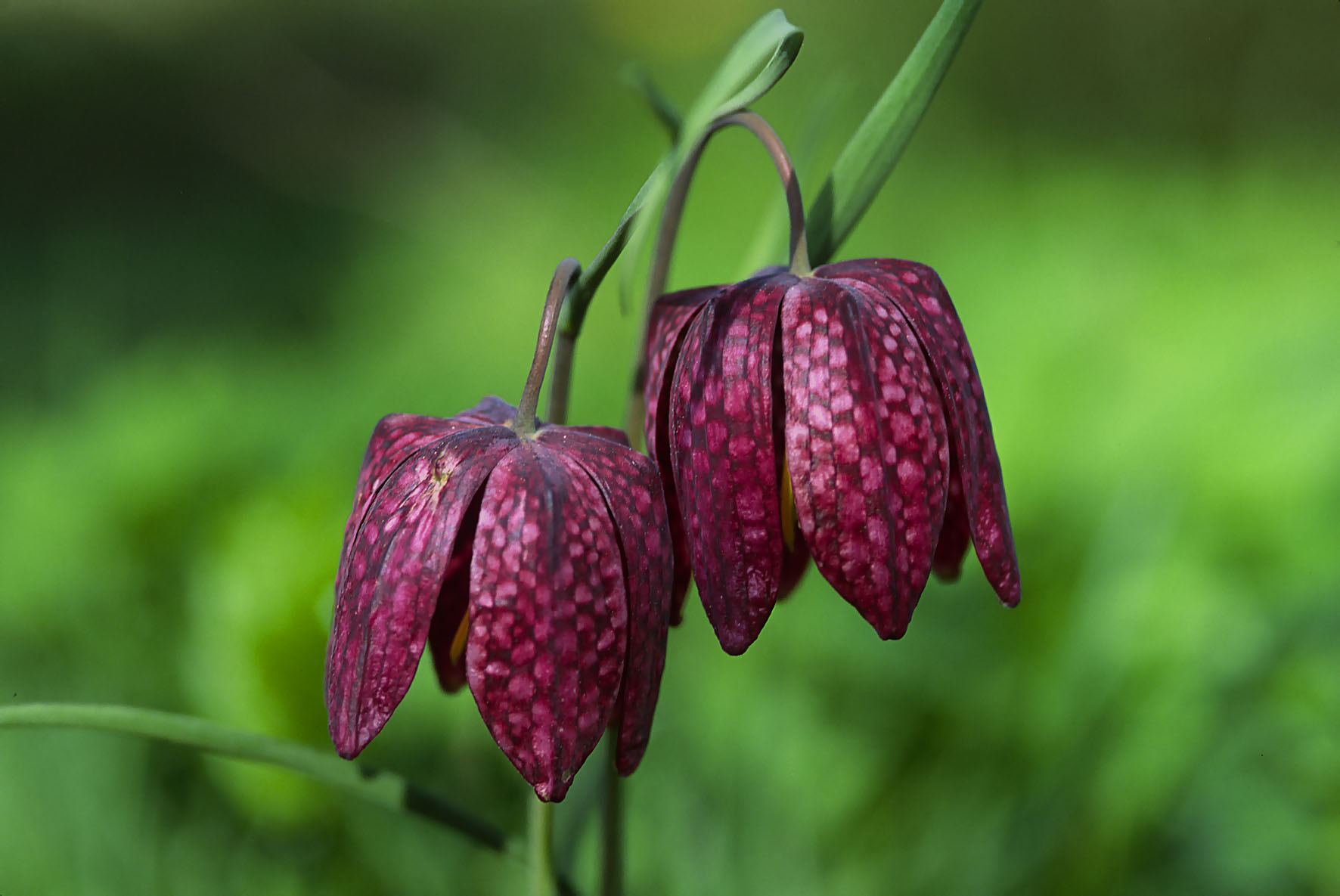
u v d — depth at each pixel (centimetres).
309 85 128
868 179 38
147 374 73
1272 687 48
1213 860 46
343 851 47
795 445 35
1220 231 98
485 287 102
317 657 45
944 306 36
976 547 36
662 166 36
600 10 143
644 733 35
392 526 35
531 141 132
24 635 55
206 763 48
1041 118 126
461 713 48
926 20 124
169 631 55
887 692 51
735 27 140
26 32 127
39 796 47
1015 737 49
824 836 47
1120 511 54
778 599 39
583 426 36
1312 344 64
